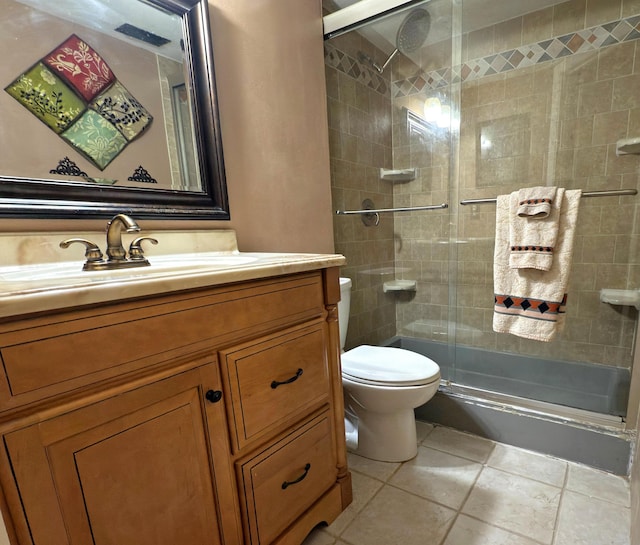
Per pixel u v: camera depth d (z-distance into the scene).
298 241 1.58
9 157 0.79
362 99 1.99
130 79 0.99
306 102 1.58
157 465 0.62
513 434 1.45
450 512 1.12
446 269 2.15
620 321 1.74
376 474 1.31
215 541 0.73
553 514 1.09
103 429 0.55
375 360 1.40
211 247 1.17
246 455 0.78
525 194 1.43
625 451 1.23
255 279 0.77
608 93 1.68
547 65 1.79
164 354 0.62
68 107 0.88
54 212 0.84
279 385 0.84
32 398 0.47
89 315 0.52
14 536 0.47
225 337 0.72
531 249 1.41
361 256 2.07
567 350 1.88
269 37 1.39
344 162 1.91
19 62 0.80
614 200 1.71
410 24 1.82
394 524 1.07
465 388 1.64
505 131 1.93
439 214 2.14
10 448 0.46
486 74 1.95
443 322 2.21
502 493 1.19
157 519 0.63
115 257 0.81
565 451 1.35
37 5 0.82
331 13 1.74
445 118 2.04
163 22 1.05
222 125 1.22
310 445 0.95
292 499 0.91
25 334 0.46
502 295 1.50
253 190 1.35
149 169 1.04
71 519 0.52
